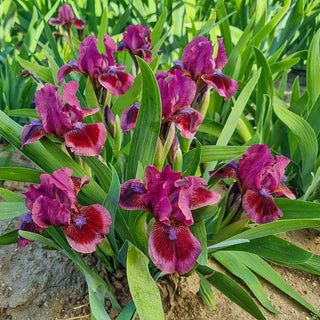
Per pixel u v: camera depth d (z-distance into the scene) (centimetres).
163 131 31
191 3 70
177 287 34
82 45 34
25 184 50
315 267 37
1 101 57
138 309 25
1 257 39
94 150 28
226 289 34
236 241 27
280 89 57
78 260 30
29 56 66
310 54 49
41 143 30
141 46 46
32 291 35
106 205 29
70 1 74
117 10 85
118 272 34
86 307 34
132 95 41
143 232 28
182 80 30
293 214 31
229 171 29
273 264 42
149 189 25
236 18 83
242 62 58
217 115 56
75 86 30
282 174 29
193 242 25
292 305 38
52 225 28
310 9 77
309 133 42
